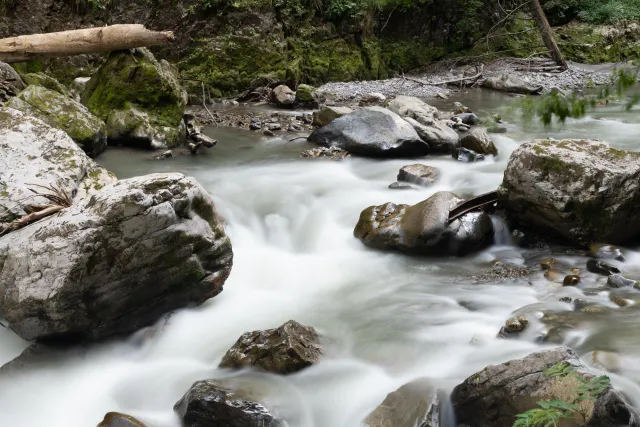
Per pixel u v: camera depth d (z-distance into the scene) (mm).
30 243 4605
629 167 6062
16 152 6031
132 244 4543
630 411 3191
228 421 3783
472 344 4508
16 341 4906
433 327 4844
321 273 6027
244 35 13648
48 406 4234
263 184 7910
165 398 4223
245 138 10219
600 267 5598
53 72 12156
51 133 6375
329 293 5621
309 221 7066
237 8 13547
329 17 15359
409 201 7438
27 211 5410
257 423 3717
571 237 6176
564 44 18578
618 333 4293
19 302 4480
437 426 3609
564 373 3377
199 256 4961
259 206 7355
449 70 17250
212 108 12664
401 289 5598
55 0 12289
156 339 4852
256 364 4285
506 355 4258
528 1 16969
